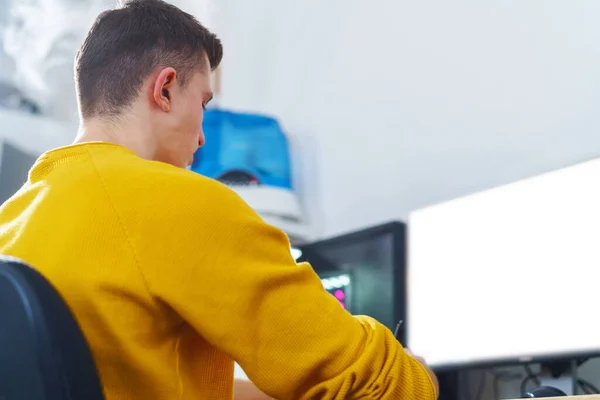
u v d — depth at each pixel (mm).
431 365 1799
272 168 2570
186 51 1104
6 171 2615
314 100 2666
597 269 1485
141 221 892
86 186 933
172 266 876
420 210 1940
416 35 2332
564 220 1578
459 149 2125
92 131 1052
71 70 2936
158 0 1140
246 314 878
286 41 2826
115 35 1083
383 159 2361
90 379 766
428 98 2250
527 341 1595
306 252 2221
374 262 2004
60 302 772
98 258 882
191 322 880
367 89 2467
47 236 911
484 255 1740
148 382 875
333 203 2516
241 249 900
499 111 2033
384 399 888
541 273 1600
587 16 1852
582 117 1818
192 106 1104
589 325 1476
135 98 1062
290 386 878
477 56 2127
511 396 1821
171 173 938
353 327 905
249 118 2604
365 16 2527
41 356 739
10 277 767
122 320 868
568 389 1593
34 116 2885
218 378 953
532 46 1979
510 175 1971
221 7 3029
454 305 1784
